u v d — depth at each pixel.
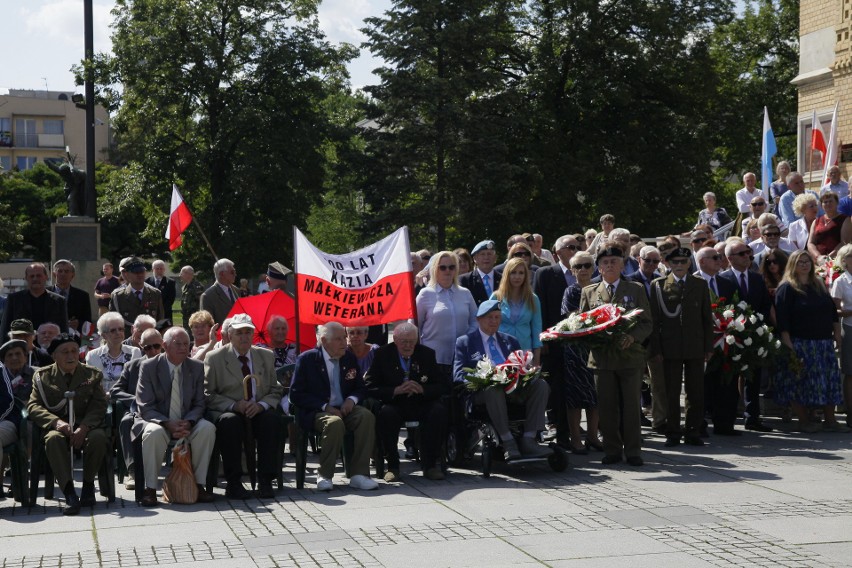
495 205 40.56
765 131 19.25
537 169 39.88
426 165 41.22
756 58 50.00
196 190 41.03
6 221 55.28
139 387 9.20
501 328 10.62
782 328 11.86
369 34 40.81
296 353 10.51
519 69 44.16
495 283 11.77
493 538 7.14
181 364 9.27
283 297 11.95
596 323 9.92
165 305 17.92
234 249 39.84
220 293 13.59
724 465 9.88
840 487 8.74
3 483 9.85
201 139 41.44
